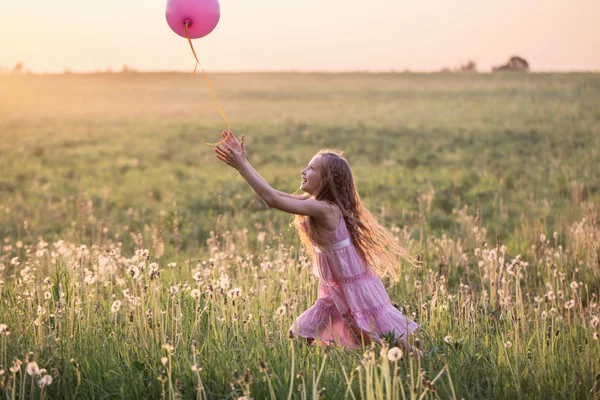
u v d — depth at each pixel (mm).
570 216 10094
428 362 3779
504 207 12297
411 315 4512
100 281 5398
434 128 29500
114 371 3666
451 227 10836
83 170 20172
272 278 5891
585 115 31344
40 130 30312
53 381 3463
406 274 6219
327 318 4371
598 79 49500
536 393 3543
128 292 4430
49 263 6203
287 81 62031
